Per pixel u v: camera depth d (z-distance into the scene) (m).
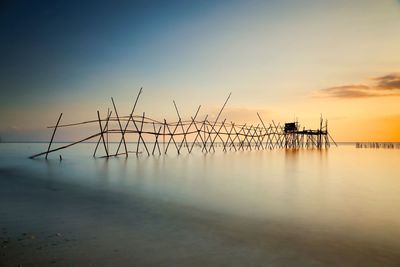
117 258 5.96
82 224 8.21
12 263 5.71
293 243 6.84
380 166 25.33
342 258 6.04
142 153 46.03
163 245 6.67
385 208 10.20
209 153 46.19
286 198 11.84
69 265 5.64
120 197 12.03
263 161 30.38
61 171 21.09
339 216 9.18
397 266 5.70
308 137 75.38
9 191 13.36
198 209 9.99
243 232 7.61
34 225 8.10
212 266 5.65
